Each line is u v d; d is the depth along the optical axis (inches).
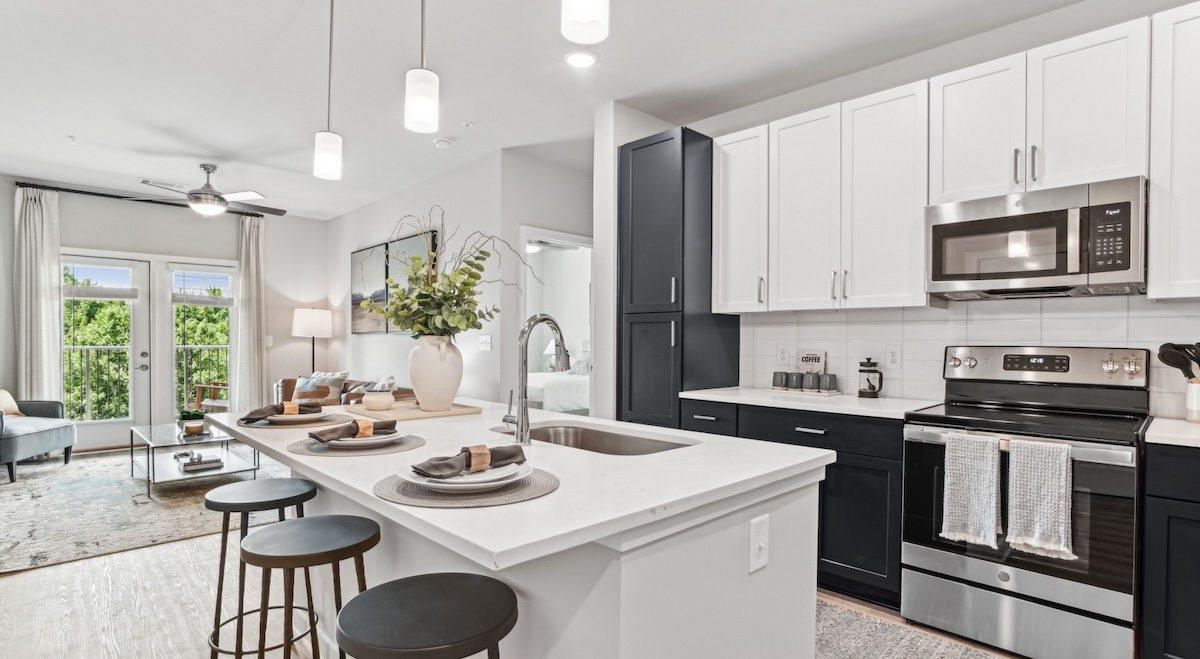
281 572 117.6
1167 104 82.9
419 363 92.4
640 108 149.4
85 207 229.0
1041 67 93.3
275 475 186.9
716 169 136.6
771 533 58.3
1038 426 82.7
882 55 120.8
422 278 92.8
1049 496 80.3
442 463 49.0
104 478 187.0
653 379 134.3
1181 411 89.0
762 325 141.6
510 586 53.5
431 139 173.3
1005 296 101.3
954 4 102.3
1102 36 88.0
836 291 116.1
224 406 261.7
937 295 104.6
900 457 97.1
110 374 236.2
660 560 46.3
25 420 191.8
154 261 244.4
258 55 121.7
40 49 119.0
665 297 132.3
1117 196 84.4
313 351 282.2
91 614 100.0
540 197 193.3
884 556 99.3
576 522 40.4
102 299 234.1
